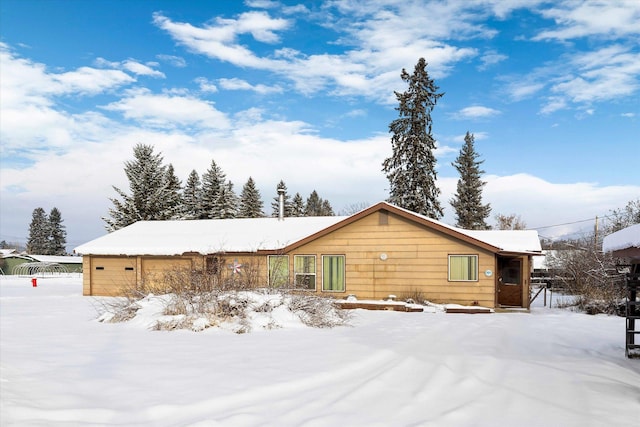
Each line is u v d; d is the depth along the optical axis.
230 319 12.43
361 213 20.44
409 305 18.30
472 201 52.81
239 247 22.64
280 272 20.84
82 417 5.27
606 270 22.02
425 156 36.41
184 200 60.38
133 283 22.98
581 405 6.06
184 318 12.29
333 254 20.97
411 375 7.46
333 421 5.31
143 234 27.31
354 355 8.73
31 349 9.21
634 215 32.62
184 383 6.68
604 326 14.18
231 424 5.16
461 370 7.84
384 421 5.35
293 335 11.27
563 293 28.86
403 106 36.88
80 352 8.92
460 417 5.54
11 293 27.53
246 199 66.12
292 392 6.45
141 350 9.17
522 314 17.83
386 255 20.28
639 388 6.93
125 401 5.85
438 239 19.69
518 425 5.32
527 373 7.73
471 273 19.27
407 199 35.91
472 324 14.15
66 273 59.44
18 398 5.80
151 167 48.19
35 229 93.50
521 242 22.72
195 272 14.43
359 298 20.48
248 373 7.30
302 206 77.69
